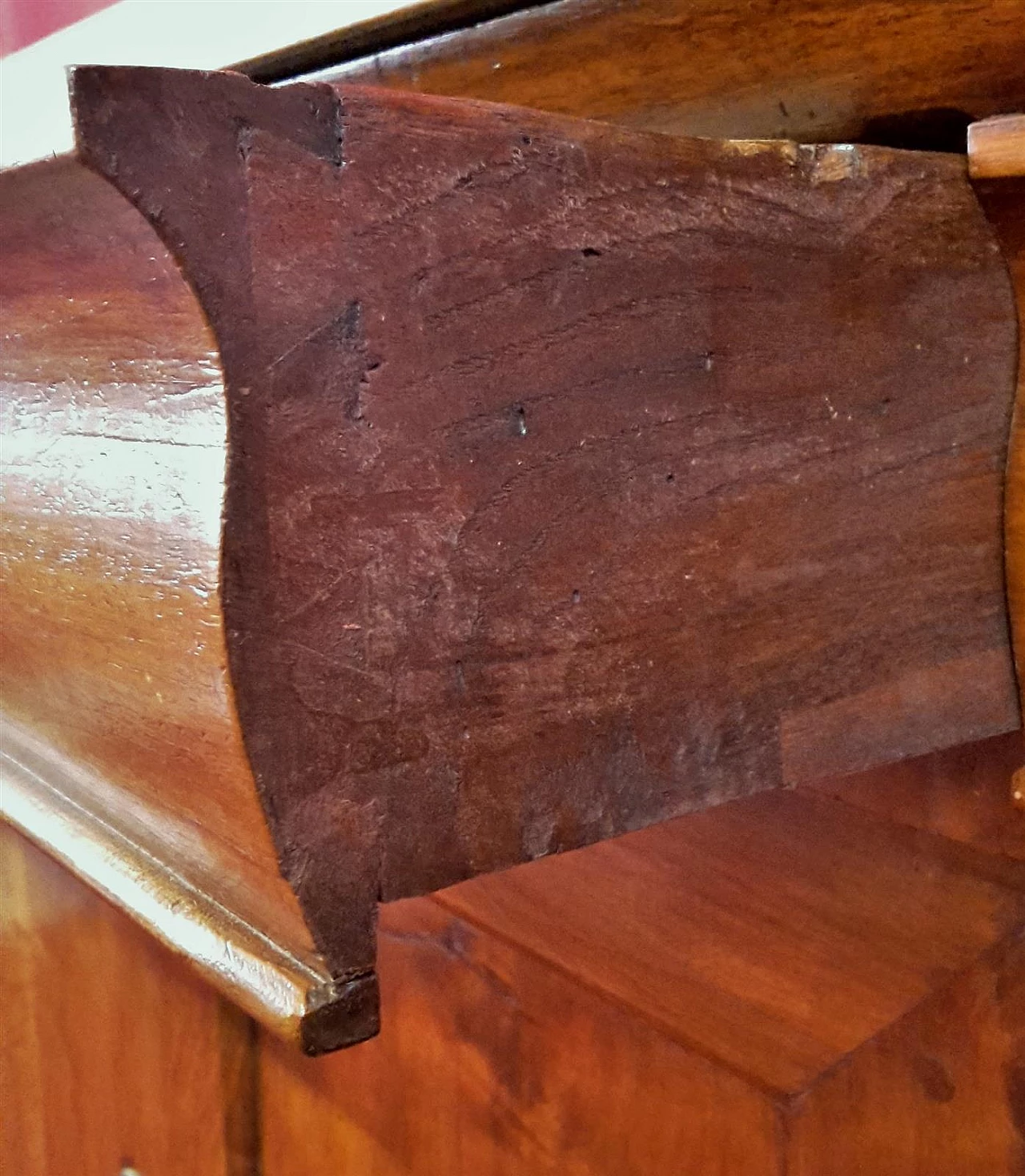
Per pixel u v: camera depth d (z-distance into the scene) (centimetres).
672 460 36
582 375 33
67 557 34
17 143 38
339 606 29
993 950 50
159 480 29
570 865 65
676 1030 59
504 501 32
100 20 72
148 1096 80
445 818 32
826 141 44
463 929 70
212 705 28
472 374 31
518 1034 67
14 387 37
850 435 40
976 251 42
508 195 31
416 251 30
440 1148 72
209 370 27
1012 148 37
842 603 41
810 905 56
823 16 39
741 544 38
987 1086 50
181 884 35
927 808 52
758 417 38
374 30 51
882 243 39
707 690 37
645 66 44
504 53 47
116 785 37
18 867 87
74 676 36
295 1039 29
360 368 29
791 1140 55
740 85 43
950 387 42
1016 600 45
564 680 34
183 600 29
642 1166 61
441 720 32
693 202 35
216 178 26
